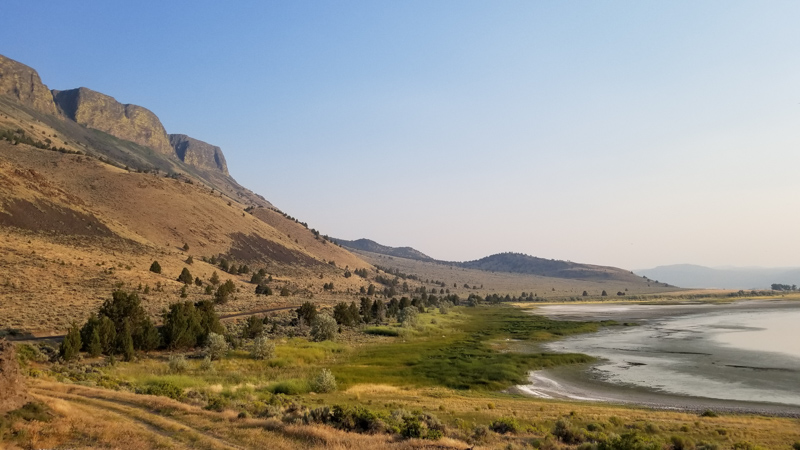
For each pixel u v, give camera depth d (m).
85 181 194.12
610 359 70.88
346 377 50.09
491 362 64.69
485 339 92.81
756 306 193.75
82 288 84.31
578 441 26.97
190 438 19.20
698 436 30.00
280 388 41.28
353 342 82.81
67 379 33.12
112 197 189.38
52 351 47.75
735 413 40.72
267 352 58.56
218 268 162.50
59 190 153.75
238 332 74.69
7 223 112.69
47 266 89.56
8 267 82.38
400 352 71.94
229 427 21.42
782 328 109.69
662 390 51.31
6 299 68.75
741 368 63.19
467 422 31.39
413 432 22.66
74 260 100.38
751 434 31.11
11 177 138.75
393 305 138.12
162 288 100.56
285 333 83.00
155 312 79.88
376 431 23.44
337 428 23.55
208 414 23.66
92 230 137.88
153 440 18.34
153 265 118.50
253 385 41.84
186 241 185.25
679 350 79.12
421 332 100.06
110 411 22.48
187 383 38.50
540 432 29.56
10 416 17.66
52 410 19.83
